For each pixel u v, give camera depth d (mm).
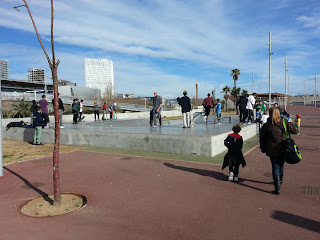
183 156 8203
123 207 4242
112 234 3340
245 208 4105
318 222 3564
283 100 72062
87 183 5629
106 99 57906
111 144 10055
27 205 4441
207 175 6062
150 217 3840
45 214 4027
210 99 14141
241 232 3328
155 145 8992
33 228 3547
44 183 5742
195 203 4363
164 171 6477
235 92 60625
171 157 8086
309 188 5000
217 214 3900
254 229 3400
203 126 12328
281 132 4664
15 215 4008
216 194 4781
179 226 3531
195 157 8023
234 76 61688
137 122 20125
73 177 6145
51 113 30578
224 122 16047
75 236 3305
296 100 98125
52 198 4766
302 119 25438
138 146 9383
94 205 4348
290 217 3738
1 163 6410
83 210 4141
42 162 7875
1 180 6035
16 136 13617
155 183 5527
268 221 3625
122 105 48844
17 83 61750
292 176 5848
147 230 3434
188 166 6945
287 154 4520
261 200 4430
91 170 6754
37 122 11555
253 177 5836
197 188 5145
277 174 4680
